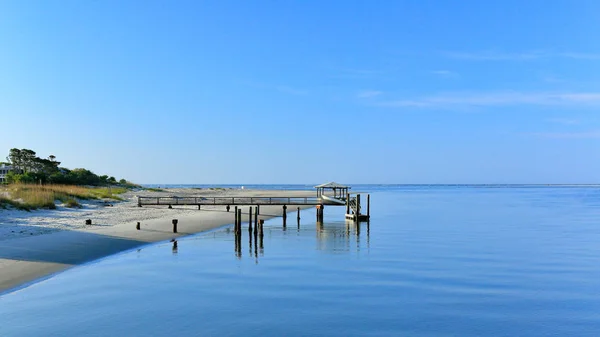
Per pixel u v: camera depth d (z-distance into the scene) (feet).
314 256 92.43
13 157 312.29
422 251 100.07
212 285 67.87
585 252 101.35
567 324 53.78
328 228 144.97
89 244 92.43
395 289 67.41
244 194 355.36
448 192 597.52
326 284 69.56
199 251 95.50
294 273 76.69
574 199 376.89
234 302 59.72
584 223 167.43
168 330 49.32
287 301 60.54
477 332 50.90
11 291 60.18
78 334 47.42
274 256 91.86
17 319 50.98
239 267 80.74
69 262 76.84
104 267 76.54
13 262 72.79
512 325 53.16
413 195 468.75
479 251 101.14
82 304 56.80
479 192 604.08
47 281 65.77
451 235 128.36
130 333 48.21
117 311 54.85
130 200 214.48
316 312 56.44
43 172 290.76
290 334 49.03
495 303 61.52
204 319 53.01
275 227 147.74
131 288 64.69
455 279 74.18
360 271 78.84
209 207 205.16
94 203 179.22
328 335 49.08
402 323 53.21
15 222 114.73
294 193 393.29
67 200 165.89
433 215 201.98
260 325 51.52
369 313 56.49
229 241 111.14
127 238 104.17
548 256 95.86
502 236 127.24
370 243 111.34
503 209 245.45
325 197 166.50
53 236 98.02
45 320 50.98
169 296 61.62
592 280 74.54
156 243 103.14
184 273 75.15
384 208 252.62
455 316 55.98
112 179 360.89
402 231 137.69
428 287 68.85
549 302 62.18
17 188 165.17
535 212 223.10
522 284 71.56
